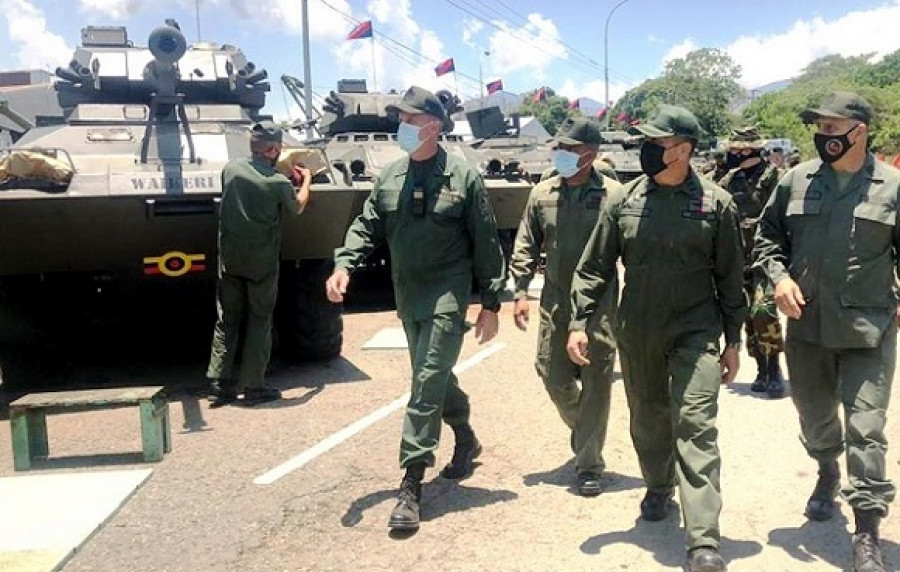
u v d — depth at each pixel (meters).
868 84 54.84
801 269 3.78
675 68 46.22
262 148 6.39
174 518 4.38
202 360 8.23
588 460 4.47
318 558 3.89
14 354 7.40
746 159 6.32
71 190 6.32
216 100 9.30
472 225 4.33
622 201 3.77
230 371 6.62
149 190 6.47
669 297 3.70
